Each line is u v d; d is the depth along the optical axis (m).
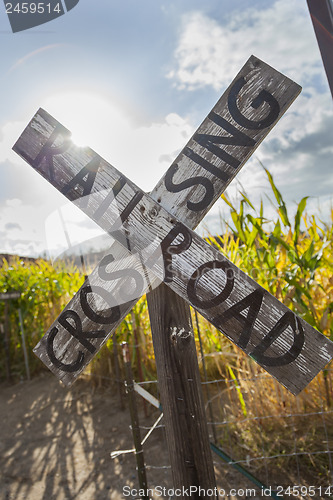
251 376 2.59
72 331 1.15
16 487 2.45
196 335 3.35
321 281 2.83
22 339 4.65
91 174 1.13
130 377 2.01
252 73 1.06
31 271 5.16
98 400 3.60
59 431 3.14
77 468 2.59
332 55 1.24
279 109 1.05
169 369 1.17
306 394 2.46
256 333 1.05
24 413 3.57
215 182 1.09
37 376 4.52
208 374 3.39
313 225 2.87
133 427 2.01
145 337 3.54
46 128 1.14
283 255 2.84
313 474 2.14
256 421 2.50
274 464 2.26
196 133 1.10
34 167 1.14
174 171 1.11
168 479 2.34
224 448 2.49
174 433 1.18
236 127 1.07
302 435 2.37
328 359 1.01
